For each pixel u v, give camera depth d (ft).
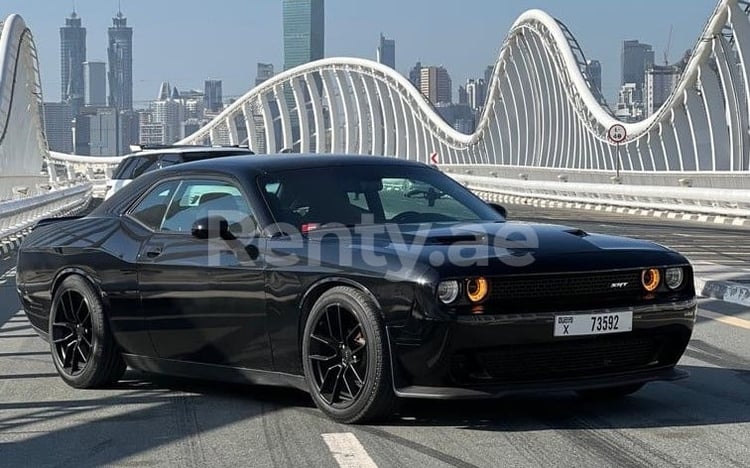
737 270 42.27
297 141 272.51
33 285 23.91
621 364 18.30
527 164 229.25
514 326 17.15
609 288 17.95
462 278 17.06
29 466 16.62
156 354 21.56
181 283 20.62
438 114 255.29
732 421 18.58
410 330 17.20
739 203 82.69
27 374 24.56
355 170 21.54
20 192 112.06
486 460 16.28
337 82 269.44
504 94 238.68
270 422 19.03
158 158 56.18
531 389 17.42
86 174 223.92
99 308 22.22
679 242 61.41
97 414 20.18
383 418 18.48
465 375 17.34
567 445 17.08
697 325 30.12
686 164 155.02
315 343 18.66
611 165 181.47
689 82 146.61
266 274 19.22
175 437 18.24
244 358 19.98
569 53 197.26
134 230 22.06
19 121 163.63
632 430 18.01
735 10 129.08
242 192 20.56
